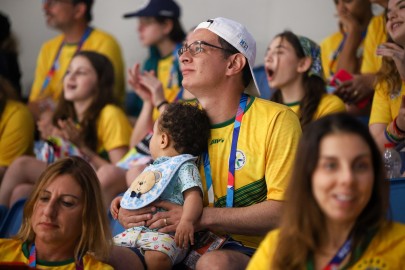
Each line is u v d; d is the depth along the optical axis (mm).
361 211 4527
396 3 7387
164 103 8664
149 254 5898
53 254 5520
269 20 12555
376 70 9031
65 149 8859
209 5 13219
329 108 8023
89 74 9172
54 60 11828
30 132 9531
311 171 4438
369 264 4500
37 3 14609
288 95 8289
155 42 11406
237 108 6340
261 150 6129
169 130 6277
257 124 6203
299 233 4488
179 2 13508
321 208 4469
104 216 5598
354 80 8438
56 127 9258
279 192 5980
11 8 14773
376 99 7520
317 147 4418
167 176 6090
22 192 8352
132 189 6211
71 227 5477
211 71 6297
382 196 4496
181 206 6062
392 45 7305
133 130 8992
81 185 5523
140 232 6035
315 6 12133
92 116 9102
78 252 5488
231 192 6145
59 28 11805
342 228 4551
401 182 6129
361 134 4414
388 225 4609
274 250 4590
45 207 5465
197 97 6414
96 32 11797
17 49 12016
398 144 7133
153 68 11422
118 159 8930
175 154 6289
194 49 6359
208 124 6344
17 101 9602
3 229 7699
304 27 12195
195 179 6078
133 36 13992
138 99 11812
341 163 4363
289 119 6168
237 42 6352
